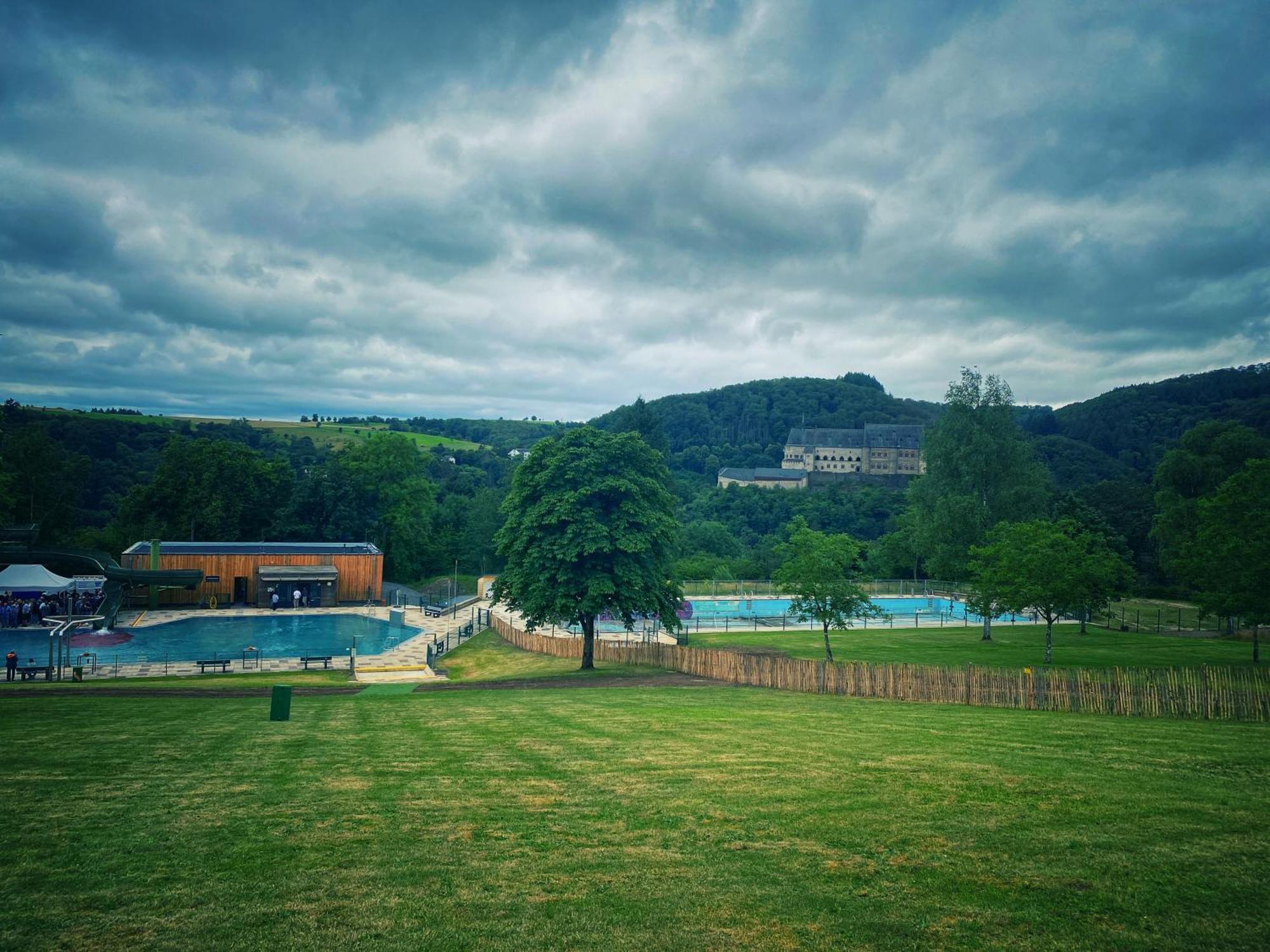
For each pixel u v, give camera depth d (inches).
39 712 1021.2
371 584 3225.9
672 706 1086.4
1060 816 533.3
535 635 2026.3
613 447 1662.2
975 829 510.0
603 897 419.2
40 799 587.2
